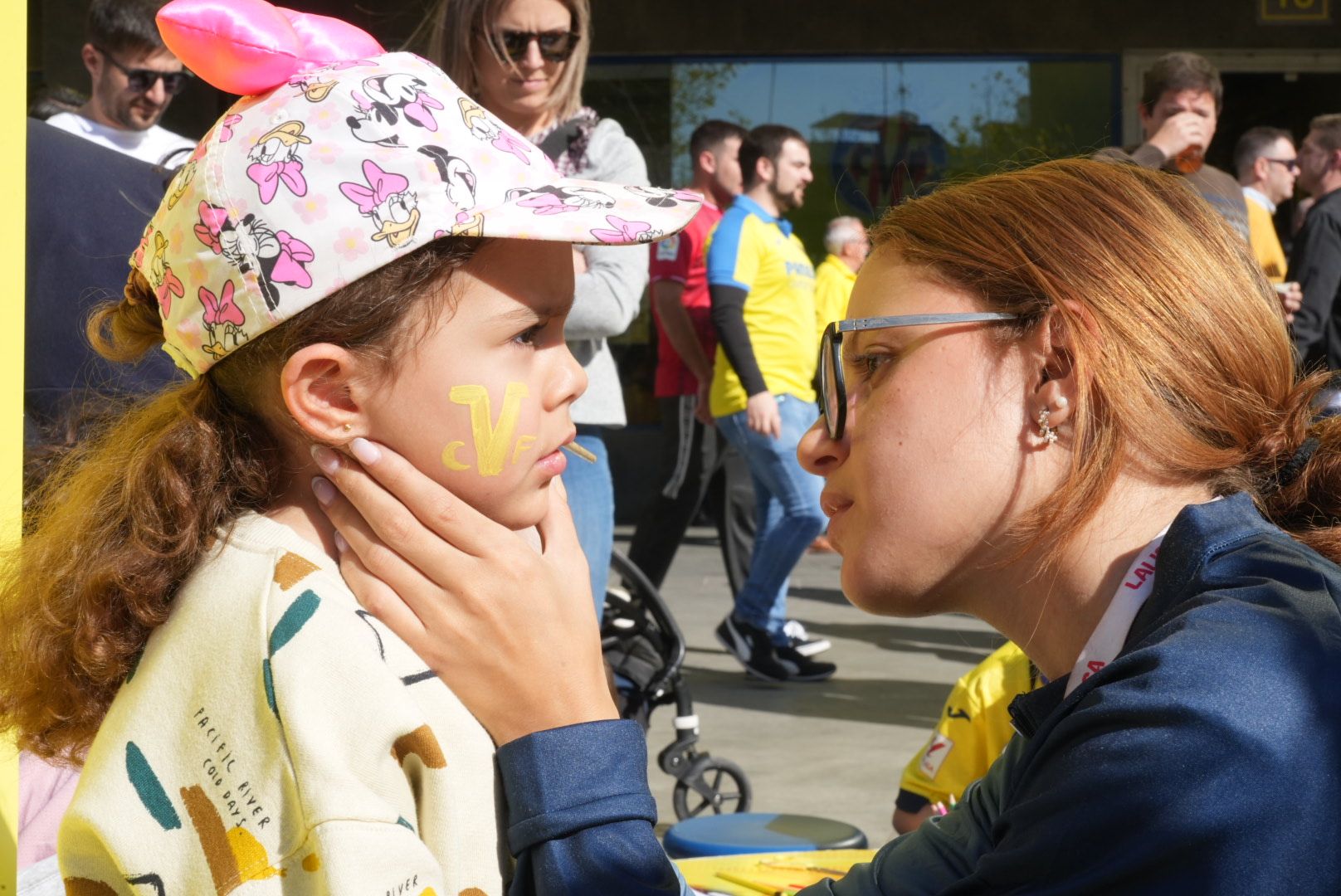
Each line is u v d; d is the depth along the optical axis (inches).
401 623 47.4
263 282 45.6
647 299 422.3
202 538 47.3
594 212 47.5
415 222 45.4
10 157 61.9
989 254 45.5
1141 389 43.6
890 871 58.3
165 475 47.1
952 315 45.6
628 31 434.0
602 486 117.6
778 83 435.2
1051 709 45.4
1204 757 37.3
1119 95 433.7
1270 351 45.9
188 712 45.3
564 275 48.7
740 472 224.2
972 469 45.4
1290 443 46.4
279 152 46.0
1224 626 39.5
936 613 48.6
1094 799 38.5
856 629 258.1
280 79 47.6
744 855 87.4
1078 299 44.1
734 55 434.0
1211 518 43.1
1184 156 165.8
